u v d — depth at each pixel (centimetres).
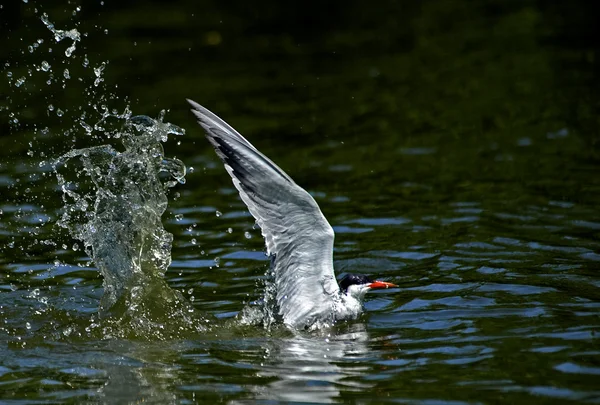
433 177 1550
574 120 1817
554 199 1410
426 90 2072
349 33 2547
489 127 1812
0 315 1057
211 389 860
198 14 2689
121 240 1130
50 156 1647
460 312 1042
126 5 2741
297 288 1027
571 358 896
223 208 1421
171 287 1134
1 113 1900
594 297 1063
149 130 1142
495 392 827
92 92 2038
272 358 940
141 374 902
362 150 1709
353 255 1227
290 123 1872
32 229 1329
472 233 1289
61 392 857
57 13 2539
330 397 833
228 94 2055
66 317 1057
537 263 1175
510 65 2219
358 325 1028
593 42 2353
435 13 2714
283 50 2403
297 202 991
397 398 824
